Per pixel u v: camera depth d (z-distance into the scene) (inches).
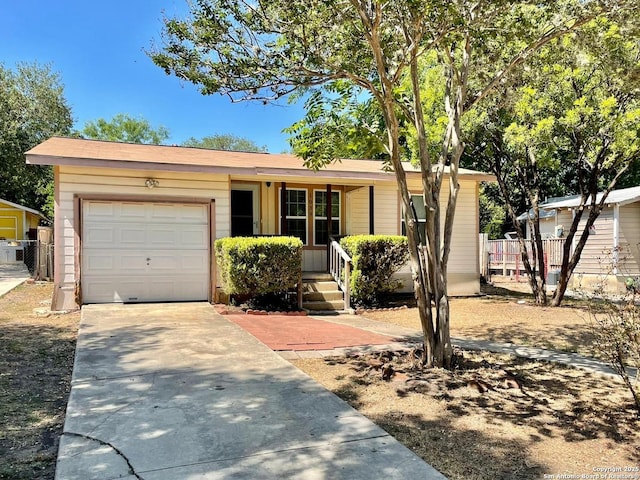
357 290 397.1
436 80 396.5
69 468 111.9
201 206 387.9
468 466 120.6
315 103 236.5
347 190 483.2
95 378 185.8
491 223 1104.8
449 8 171.6
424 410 161.0
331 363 219.1
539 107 377.4
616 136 352.5
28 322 298.8
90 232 354.9
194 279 385.7
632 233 644.1
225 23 194.1
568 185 935.7
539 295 435.5
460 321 351.3
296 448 126.6
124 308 345.4
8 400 161.9
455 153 213.5
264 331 287.4
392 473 114.1
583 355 242.7
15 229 922.7
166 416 147.3
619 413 160.7
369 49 214.7
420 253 214.1
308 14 187.3
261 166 402.9
